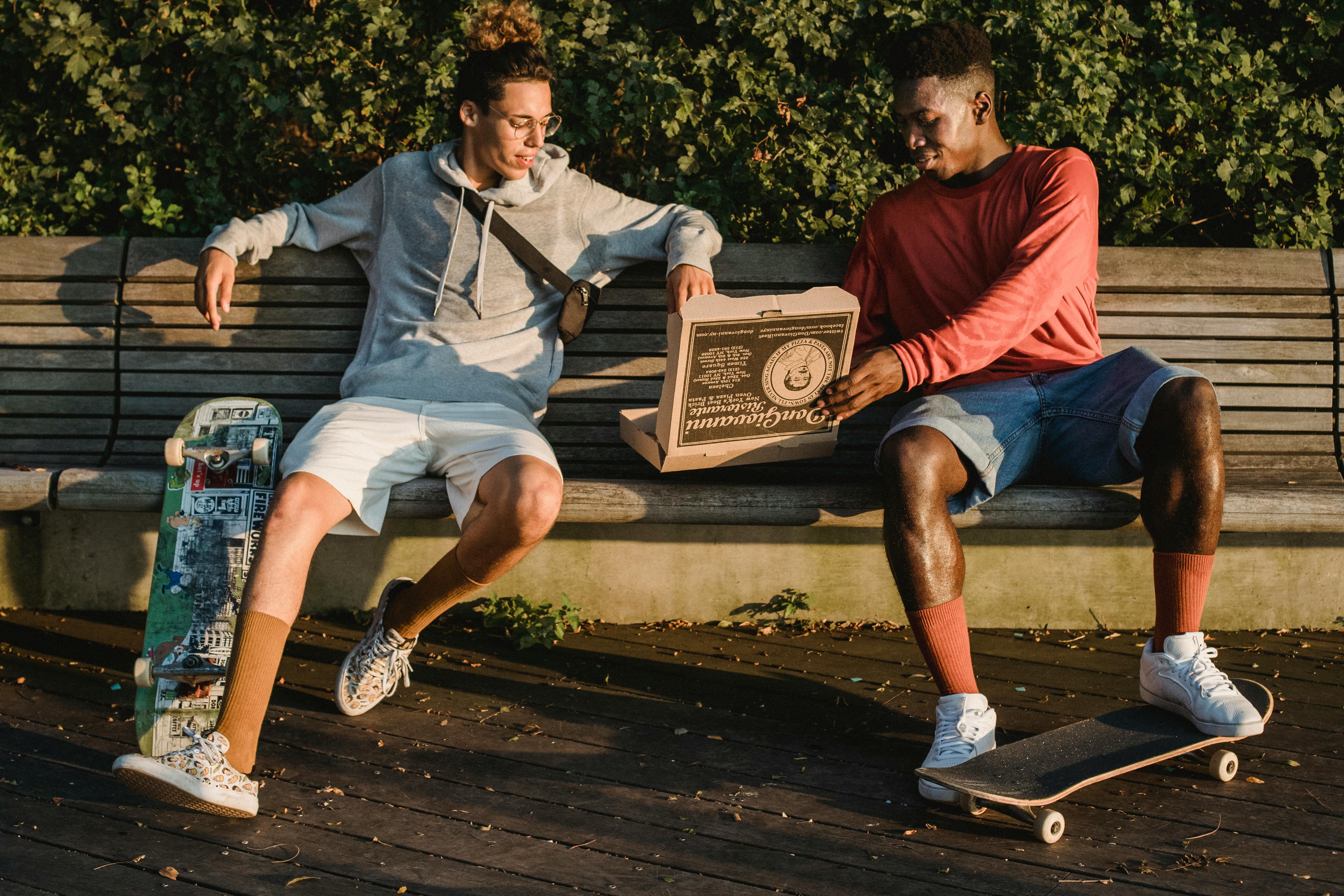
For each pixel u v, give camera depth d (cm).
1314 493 278
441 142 339
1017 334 246
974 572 326
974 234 269
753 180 337
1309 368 316
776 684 287
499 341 282
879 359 243
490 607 321
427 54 336
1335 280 317
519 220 287
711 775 238
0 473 273
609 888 195
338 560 324
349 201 300
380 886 194
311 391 312
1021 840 213
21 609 324
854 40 342
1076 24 337
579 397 313
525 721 263
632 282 311
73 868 197
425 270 284
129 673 285
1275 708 273
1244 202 359
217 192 343
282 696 273
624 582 326
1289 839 213
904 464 237
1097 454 259
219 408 265
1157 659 242
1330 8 337
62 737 248
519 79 269
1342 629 328
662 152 343
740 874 200
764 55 337
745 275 314
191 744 217
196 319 312
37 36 328
